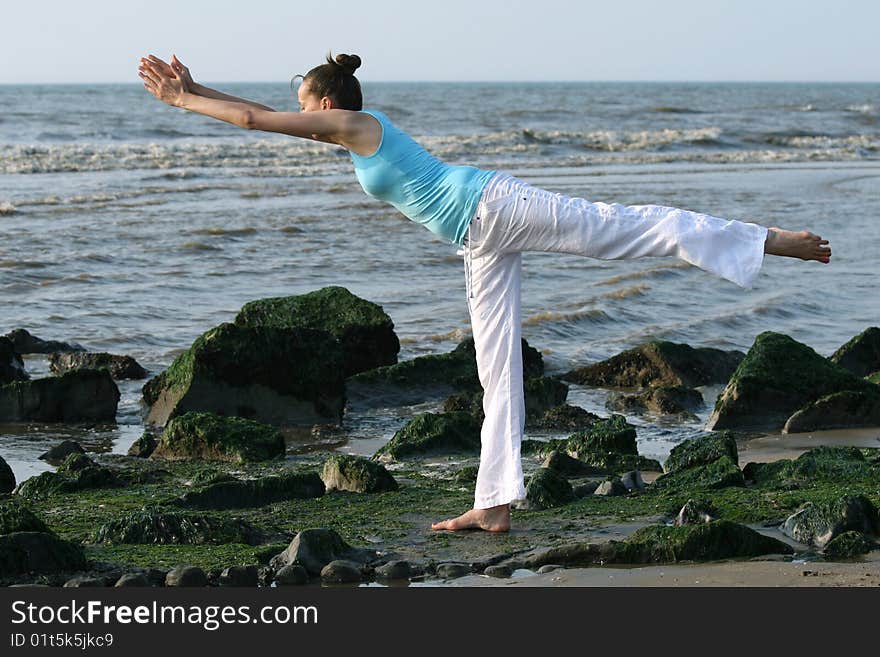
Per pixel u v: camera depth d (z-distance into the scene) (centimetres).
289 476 902
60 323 1792
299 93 699
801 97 15962
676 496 873
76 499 904
